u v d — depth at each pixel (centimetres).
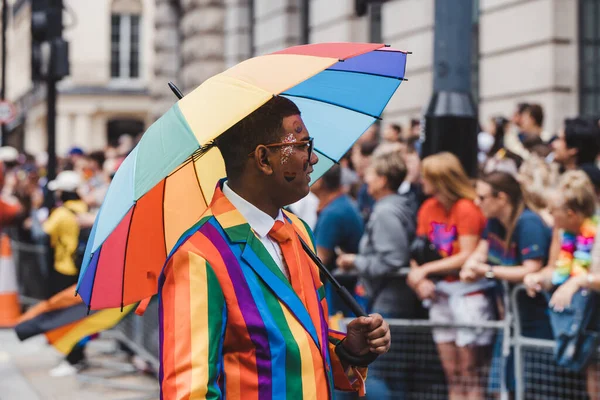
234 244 238
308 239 270
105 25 3775
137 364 771
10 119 1956
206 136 220
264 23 1602
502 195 506
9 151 1440
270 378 230
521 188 512
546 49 934
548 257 508
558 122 927
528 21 957
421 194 600
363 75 279
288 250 249
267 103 244
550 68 928
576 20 933
